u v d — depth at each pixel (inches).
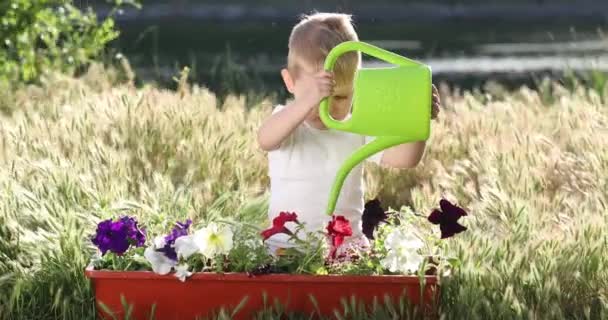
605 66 729.0
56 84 424.2
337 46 200.7
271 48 818.8
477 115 365.7
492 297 217.6
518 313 209.8
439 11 1291.8
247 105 462.3
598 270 230.1
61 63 478.9
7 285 227.3
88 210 254.2
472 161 328.2
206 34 936.3
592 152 308.5
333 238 212.5
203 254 208.1
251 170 314.2
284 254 213.6
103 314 208.8
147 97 350.3
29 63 462.9
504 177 290.8
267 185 317.4
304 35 222.5
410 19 1194.6
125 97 346.3
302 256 213.0
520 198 266.1
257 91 554.6
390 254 210.4
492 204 254.4
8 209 249.0
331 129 224.7
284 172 224.7
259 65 711.7
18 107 402.0
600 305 224.1
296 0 1263.5
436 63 770.8
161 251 205.8
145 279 206.1
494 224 249.8
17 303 217.8
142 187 255.1
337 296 207.6
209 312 207.6
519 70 727.7
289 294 207.0
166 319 207.6
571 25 1104.8
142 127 327.0
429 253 218.5
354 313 203.6
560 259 229.1
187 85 398.6
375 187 305.3
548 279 220.7
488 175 287.1
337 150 224.5
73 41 489.4
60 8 478.0
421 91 193.8
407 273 211.8
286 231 210.1
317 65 221.0
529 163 307.3
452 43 909.2
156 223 229.5
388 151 225.1
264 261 210.1
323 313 208.1
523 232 242.4
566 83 522.6
